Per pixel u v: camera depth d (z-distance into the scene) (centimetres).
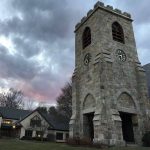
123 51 3381
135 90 3189
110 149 2152
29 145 2239
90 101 3158
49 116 6172
